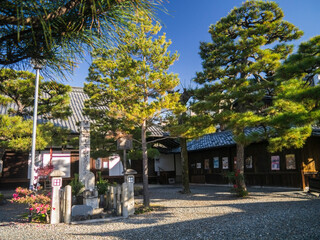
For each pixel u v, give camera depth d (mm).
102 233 5109
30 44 1944
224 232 4746
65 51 2053
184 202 9273
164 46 8711
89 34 1965
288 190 11531
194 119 8742
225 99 8906
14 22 1712
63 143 12492
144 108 7613
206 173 17859
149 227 5484
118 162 18328
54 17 1769
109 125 11945
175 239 4457
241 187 10086
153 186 17703
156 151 11641
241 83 8898
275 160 12977
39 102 12180
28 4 1598
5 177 15117
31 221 6500
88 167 9648
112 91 8383
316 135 10633
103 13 1863
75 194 8898
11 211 8367
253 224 5273
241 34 9789
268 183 13266
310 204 7582
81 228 5680
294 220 5477
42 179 13508
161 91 8156
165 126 9430
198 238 4441
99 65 9617
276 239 4191
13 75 10109
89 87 11312
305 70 5559
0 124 9594
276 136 8898
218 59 10672
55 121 16797
